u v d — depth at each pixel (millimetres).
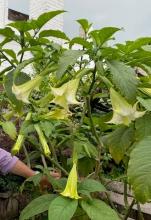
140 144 1179
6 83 1441
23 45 1451
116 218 1229
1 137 3348
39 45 1444
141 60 1349
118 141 1463
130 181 1126
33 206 1365
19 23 1370
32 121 1517
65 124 1834
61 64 1194
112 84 1371
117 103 1288
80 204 1296
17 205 3803
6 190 3787
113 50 1272
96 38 1288
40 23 1381
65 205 1231
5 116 1771
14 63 1585
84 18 1380
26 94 1365
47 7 7262
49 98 1532
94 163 1951
